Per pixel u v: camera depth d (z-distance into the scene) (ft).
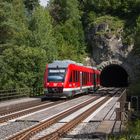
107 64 343.46
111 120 88.43
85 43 356.38
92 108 120.47
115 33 344.69
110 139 62.03
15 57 203.21
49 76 165.89
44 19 259.60
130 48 339.16
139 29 274.98
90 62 346.74
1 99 151.33
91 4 384.06
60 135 68.59
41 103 144.15
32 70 203.72
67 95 165.07
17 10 331.16
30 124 84.12
